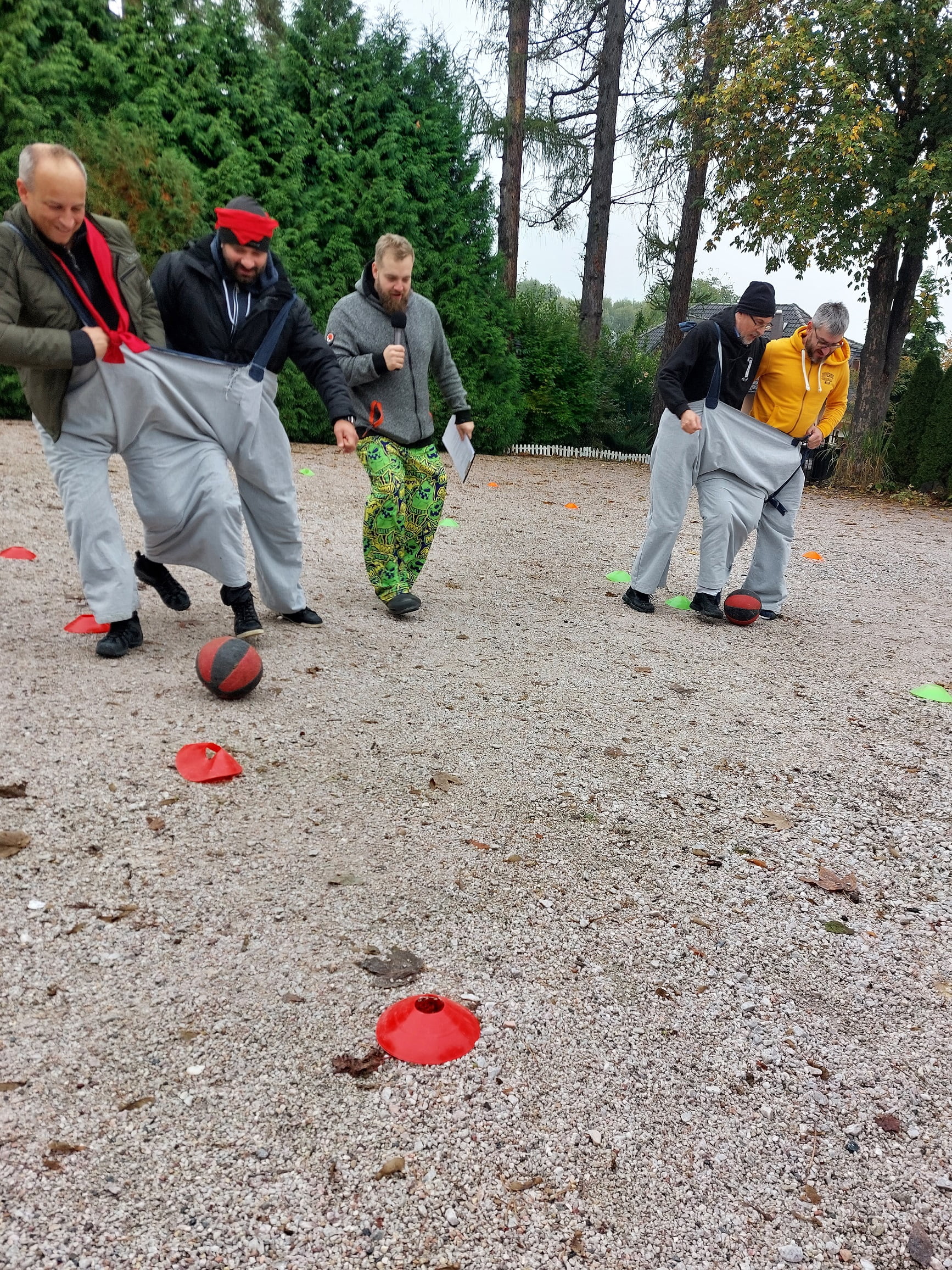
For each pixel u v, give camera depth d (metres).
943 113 14.56
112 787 3.01
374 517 5.17
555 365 17.72
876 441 16.44
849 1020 2.35
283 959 2.30
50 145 3.38
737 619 6.12
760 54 15.37
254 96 12.56
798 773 3.85
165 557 4.41
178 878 2.59
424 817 3.10
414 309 5.02
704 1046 2.18
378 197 13.87
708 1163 1.85
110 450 4.00
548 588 6.75
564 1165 1.80
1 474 7.84
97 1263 1.50
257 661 3.79
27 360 3.52
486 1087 1.97
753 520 6.16
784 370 5.86
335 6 13.48
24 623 4.47
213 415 4.19
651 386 19.70
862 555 9.76
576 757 3.74
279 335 4.29
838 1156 1.90
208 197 12.13
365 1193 1.68
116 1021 2.04
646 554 6.18
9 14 10.58
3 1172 1.64
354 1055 2.02
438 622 5.48
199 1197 1.64
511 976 2.34
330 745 3.56
